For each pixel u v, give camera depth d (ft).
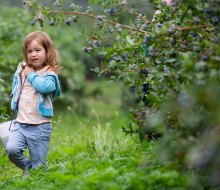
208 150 12.26
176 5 16.75
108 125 31.09
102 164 19.33
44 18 21.08
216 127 12.93
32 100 23.26
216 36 16.30
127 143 27.30
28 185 19.10
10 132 23.52
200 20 16.53
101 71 19.77
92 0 20.16
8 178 22.99
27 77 23.21
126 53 19.02
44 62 23.88
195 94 13.29
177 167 16.34
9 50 44.37
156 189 15.53
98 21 20.03
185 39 17.58
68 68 57.93
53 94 23.80
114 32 20.12
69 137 31.73
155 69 16.79
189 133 14.47
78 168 18.63
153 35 17.13
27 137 23.15
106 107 63.98
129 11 20.21
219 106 12.92
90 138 30.89
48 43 23.89
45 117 23.34
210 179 14.83
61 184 16.61
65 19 21.25
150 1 20.07
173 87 16.31
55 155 27.25
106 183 15.51
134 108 20.13
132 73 18.81
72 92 59.52
